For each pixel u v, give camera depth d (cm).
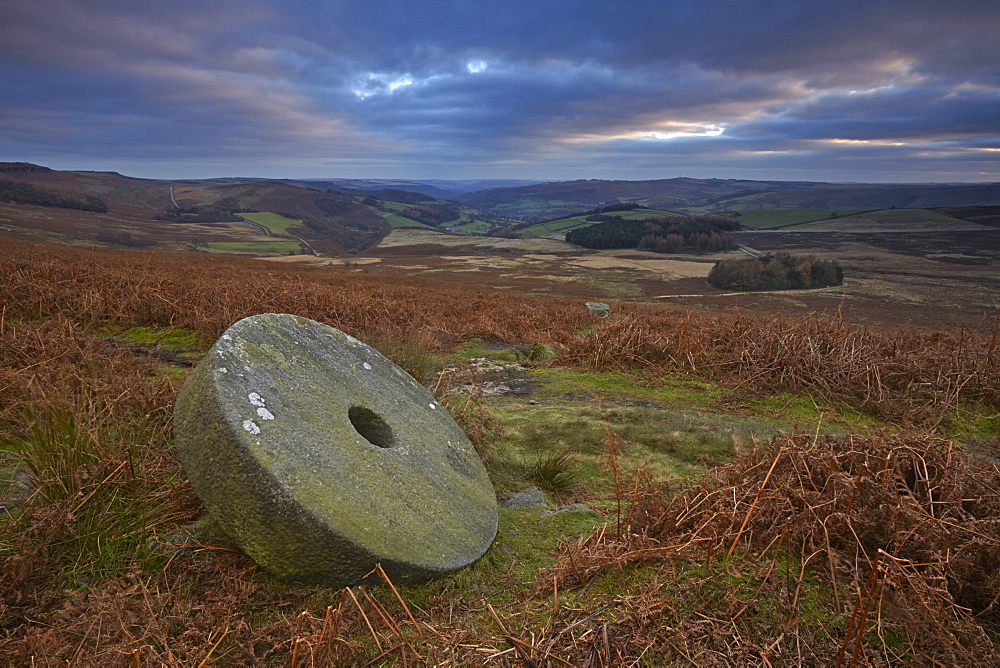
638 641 224
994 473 333
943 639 218
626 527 340
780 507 305
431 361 835
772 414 705
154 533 310
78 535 293
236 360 331
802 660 213
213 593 271
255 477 273
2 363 524
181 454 301
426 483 367
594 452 544
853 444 357
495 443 551
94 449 358
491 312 1326
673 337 948
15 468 351
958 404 709
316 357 405
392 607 275
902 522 277
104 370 564
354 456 339
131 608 254
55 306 813
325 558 274
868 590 231
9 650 219
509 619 256
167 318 858
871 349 834
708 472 401
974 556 257
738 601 241
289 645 235
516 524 390
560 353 972
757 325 956
